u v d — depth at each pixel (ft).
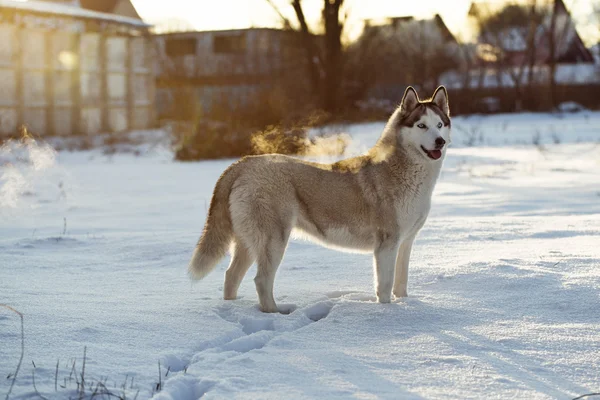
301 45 124.98
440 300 16.53
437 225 27.04
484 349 13.12
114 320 15.05
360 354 12.92
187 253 23.43
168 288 18.66
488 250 21.86
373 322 14.94
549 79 151.33
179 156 66.80
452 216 31.04
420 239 24.31
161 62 141.08
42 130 93.56
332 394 10.96
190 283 19.36
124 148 79.56
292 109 92.17
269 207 16.66
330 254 22.91
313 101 116.26
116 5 138.72
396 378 11.69
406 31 153.79
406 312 15.53
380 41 140.05
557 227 25.91
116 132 99.45
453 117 137.39
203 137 68.18
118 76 106.52
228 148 67.10
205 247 17.22
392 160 16.98
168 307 16.35
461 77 160.76
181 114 114.01
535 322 14.65
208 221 17.39
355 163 17.47
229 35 140.97
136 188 46.42
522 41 171.73
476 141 82.84
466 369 12.09
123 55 107.34
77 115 98.48
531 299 16.21
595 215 29.19
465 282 17.95
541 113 139.64
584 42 187.62
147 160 68.44
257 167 17.01
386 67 146.82
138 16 145.48
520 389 11.19
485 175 48.24
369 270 20.44
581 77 164.35
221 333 14.32
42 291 17.84
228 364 12.32
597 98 148.97
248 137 67.67
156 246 24.45
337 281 19.19
